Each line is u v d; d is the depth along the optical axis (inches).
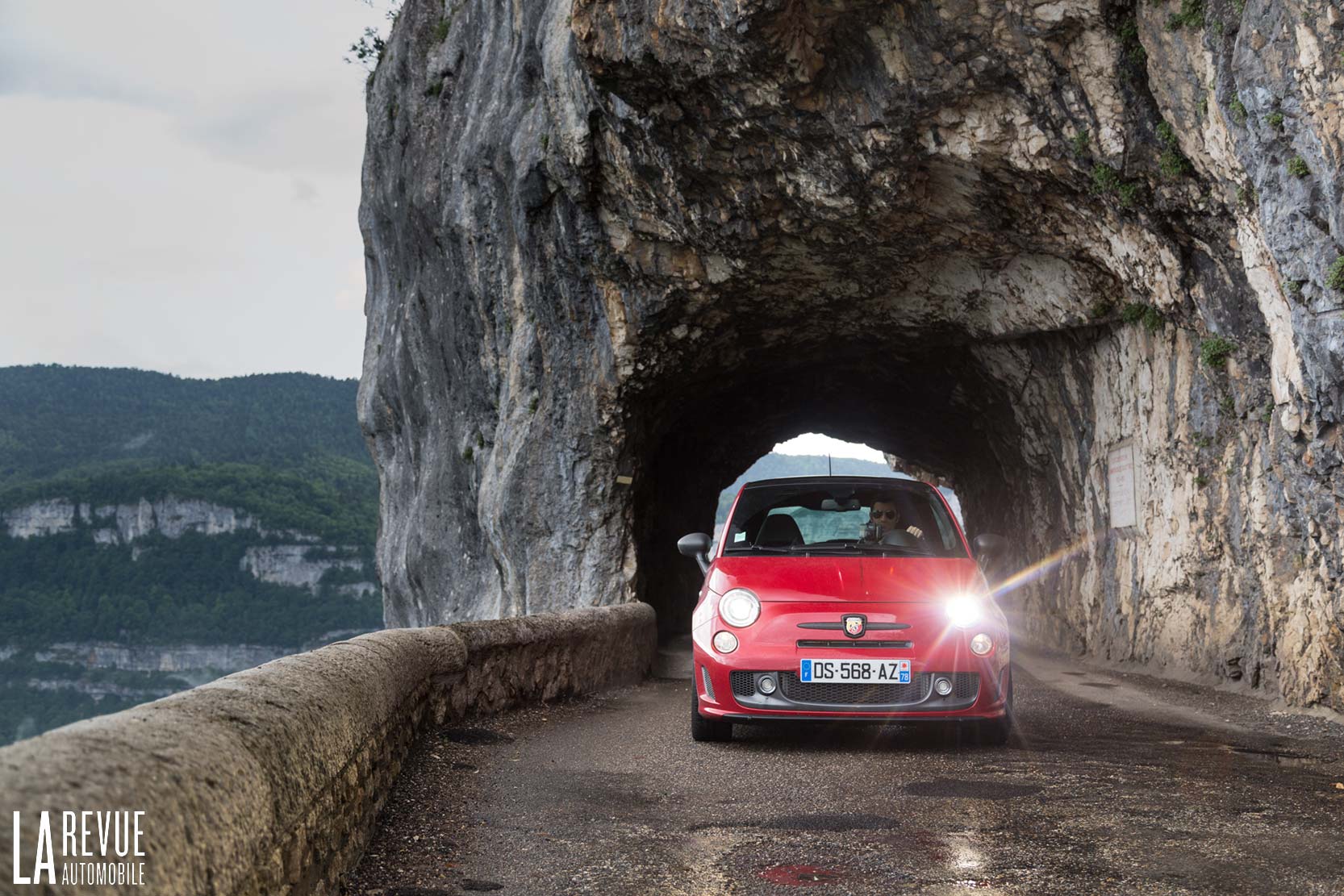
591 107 604.7
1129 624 565.3
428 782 211.0
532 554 821.2
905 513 303.4
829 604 260.5
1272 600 387.2
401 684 218.7
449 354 935.7
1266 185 310.5
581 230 692.7
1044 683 461.7
